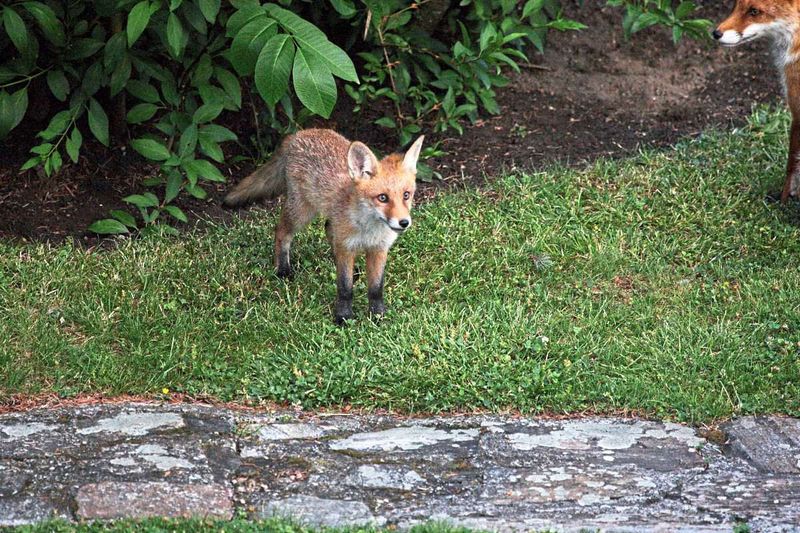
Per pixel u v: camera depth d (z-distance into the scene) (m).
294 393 9.81
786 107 15.38
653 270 12.07
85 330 10.59
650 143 15.00
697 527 7.58
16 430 8.84
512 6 14.19
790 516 7.77
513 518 7.73
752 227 12.80
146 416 9.23
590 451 8.95
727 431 9.30
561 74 16.69
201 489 7.98
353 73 9.81
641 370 10.24
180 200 13.58
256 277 11.81
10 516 7.48
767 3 12.83
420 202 13.55
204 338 10.59
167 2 11.70
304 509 7.81
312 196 11.02
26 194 13.23
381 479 8.34
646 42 16.88
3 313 10.65
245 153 14.62
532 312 11.20
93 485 7.93
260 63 9.59
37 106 14.23
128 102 14.64
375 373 9.95
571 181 13.78
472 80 14.90
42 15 11.55
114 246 12.43
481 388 9.88
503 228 12.74
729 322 10.90
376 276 10.94
